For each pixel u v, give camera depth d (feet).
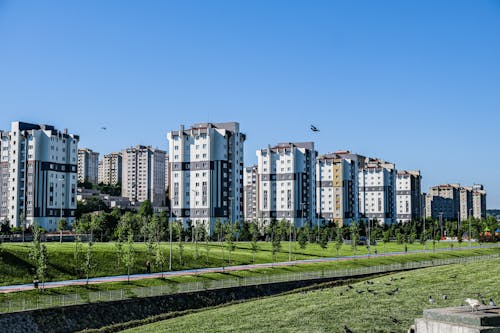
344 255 567.59
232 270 400.67
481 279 315.99
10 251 359.66
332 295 295.07
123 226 594.24
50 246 423.64
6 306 252.42
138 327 252.01
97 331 251.39
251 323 237.86
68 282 330.95
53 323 252.62
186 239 643.04
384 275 408.05
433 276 341.00
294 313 252.01
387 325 221.87
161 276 362.12
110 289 315.99
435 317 149.48
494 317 140.77
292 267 431.02
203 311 289.12
